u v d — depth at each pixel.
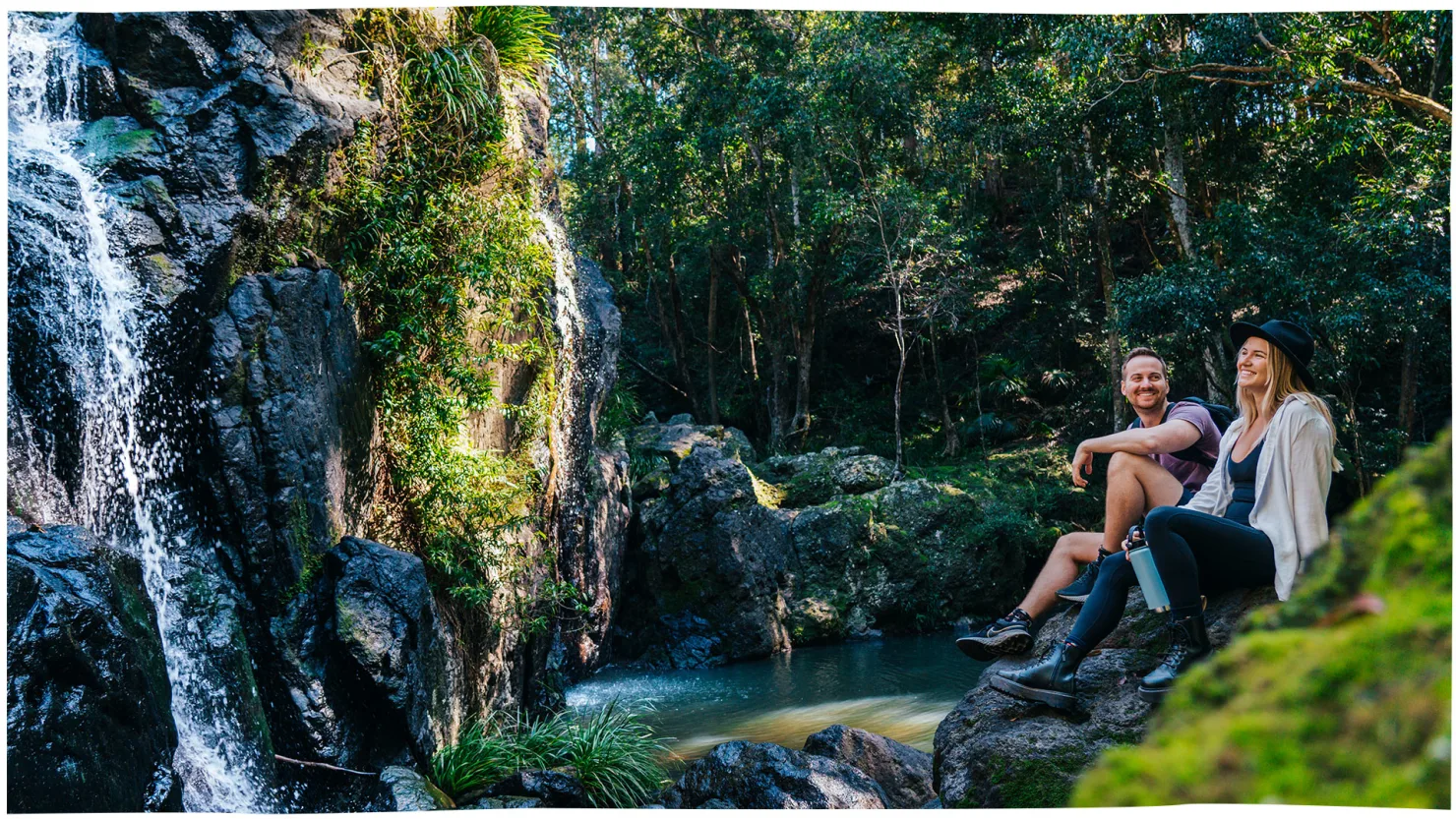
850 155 16.39
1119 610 2.99
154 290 4.35
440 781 4.95
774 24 16.06
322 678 4.52
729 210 17.66
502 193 6.57
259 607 4.51
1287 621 0.87
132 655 3.22
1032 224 17.20
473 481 6.07
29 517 3.70
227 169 4.66
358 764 4.62
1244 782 0.76
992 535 13.57
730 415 19.97
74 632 3.01
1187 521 2.77
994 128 14.59
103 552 3.36
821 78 15.64
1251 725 0.78
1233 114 11.68
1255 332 2.83
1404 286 9.60
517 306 7.19
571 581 9.14
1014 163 17.19
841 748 4.75
